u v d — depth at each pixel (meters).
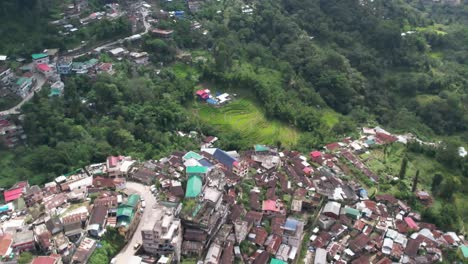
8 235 81.56
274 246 90.69
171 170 106.81
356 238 96.19
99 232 83.56
